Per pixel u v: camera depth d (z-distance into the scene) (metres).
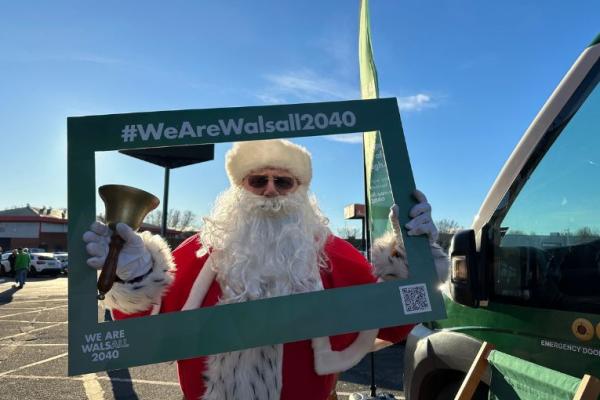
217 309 1.70
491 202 2.28
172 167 2.26
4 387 5.09
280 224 2.11
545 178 2.04
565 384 1.51
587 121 1.91
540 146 2.08
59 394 4.88
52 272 25.55
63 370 5.78
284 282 2.01
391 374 5.53
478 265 2.22
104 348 1.62
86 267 1.66
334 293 1.77
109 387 5.10
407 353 2.86
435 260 1.89
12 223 45.22
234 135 1.83
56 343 7.43
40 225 45.38
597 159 1.85
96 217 1.71
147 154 2.16
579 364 1.80
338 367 1.96
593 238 1.82
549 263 1.96
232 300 1.95
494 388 1.85
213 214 2.20
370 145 2.50
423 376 2.67
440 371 2.58
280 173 2.13
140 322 1.66
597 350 1.74
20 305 12.57
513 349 2.08
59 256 26.52
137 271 1.70
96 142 1.75
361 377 5.41
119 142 1.76
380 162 2.28
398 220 1.86
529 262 2.05
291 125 1.88
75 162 1.72
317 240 2.20
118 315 1.87
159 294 1.79
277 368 1.89
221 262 2.04
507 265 2.15
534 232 2.05
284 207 2.09
